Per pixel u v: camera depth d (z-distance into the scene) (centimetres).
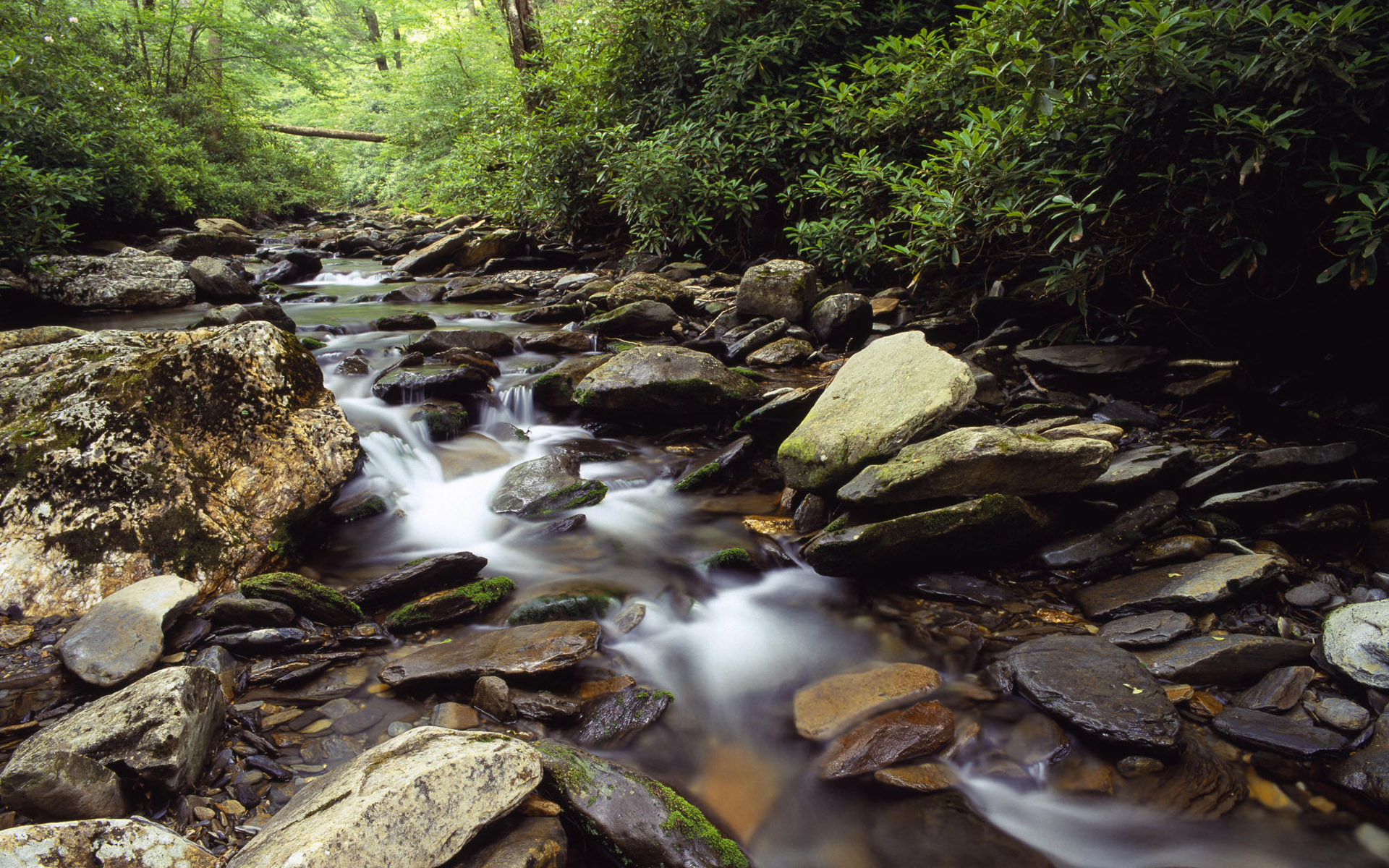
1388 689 231
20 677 243
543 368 584
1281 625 274
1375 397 418
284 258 1074
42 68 968
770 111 828
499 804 184
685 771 230
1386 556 300
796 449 388
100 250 1022
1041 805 217
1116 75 401
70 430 313
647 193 877
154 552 301
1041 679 251
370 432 446
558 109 1091
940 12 880
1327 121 373
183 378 339
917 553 317
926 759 231
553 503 399
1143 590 296
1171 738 221
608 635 294
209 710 219
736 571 342
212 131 1692
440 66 2038
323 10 3077
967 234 559
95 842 160
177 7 1591
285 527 338
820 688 265
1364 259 337
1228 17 358
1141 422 441
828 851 206
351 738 230
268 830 175
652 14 968
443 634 291
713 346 627
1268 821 206
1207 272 490
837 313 618
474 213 1645
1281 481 346
